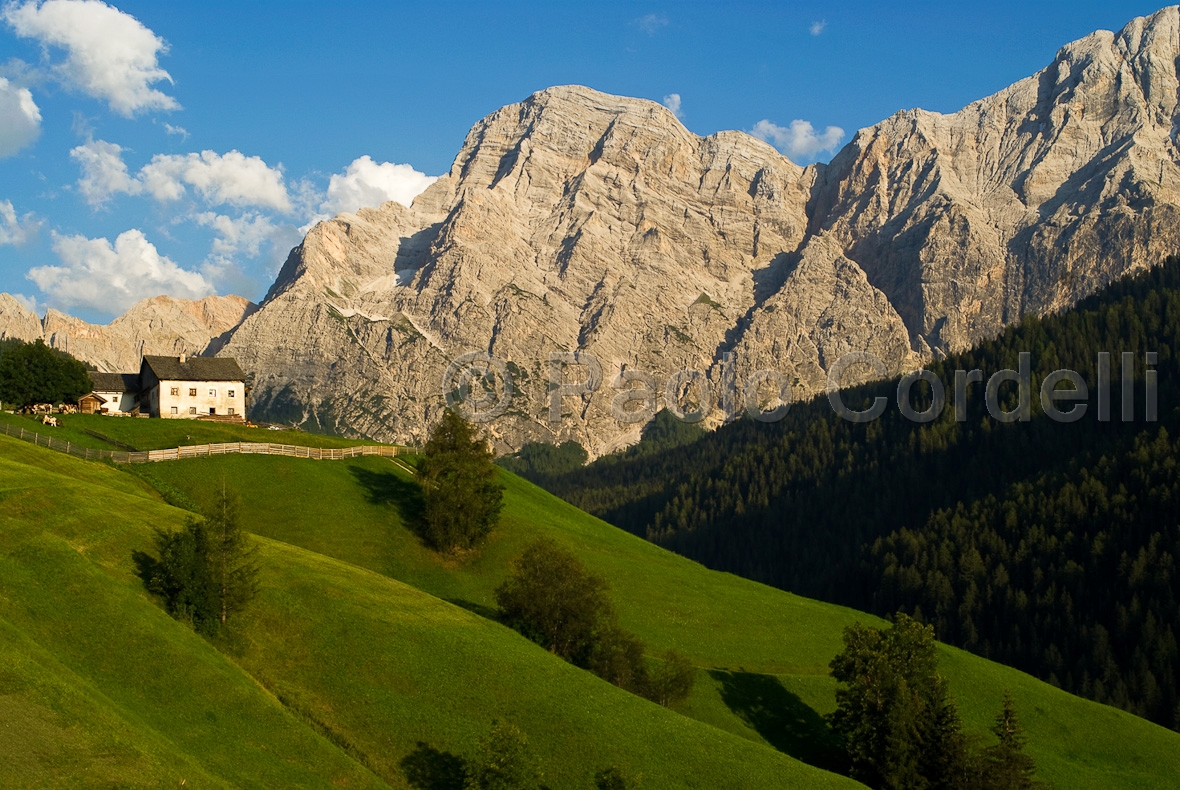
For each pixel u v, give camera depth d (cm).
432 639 8669
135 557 8656
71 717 6228
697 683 10412
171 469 13012
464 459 12562
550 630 9638
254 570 8456
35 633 7338
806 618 13075
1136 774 10762
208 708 7175
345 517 12675
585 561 13300
